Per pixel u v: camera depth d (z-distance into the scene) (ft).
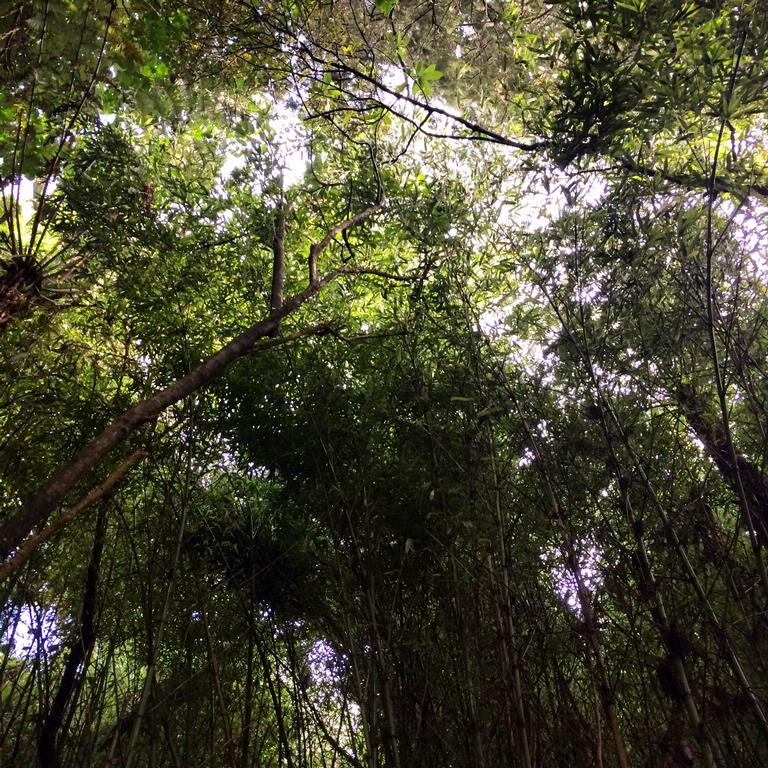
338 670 11.03
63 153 11.54
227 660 11.34
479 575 9.44
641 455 9.25
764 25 7.16
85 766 9.16
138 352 11.93
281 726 10.82
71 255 11.28
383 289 12.06
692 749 7.56
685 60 7.75
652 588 7.97
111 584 10.87
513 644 8.77
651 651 8.58
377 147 13.07
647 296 9.17
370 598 9.59
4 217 10.68
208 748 10.19
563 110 8.80
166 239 11.46
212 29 13.05
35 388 11.01
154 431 10.55
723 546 8.41
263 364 11.28
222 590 11.74
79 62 12.78
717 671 7.75
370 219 12.72
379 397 10.62
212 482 12.50
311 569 11.66
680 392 8.98
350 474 10.70
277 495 11.82
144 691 8.66
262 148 13.03
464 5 14.03
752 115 8.36
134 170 11.83
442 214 11.05
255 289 12.32
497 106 13.46
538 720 8.39
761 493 8.34
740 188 8.30
